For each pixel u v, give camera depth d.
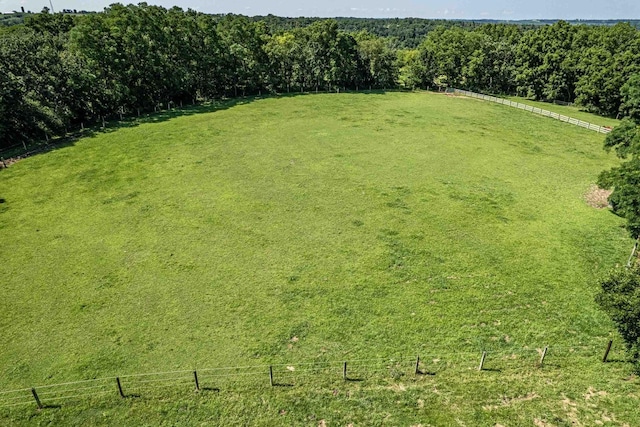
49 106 48.47
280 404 16.00
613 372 17.20
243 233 28.50
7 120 44.00
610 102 61.50
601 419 14.98
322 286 23.06
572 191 35.50
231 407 15.91
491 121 59.00
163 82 63.34
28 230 28.83
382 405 15.89
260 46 77.25
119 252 26.33
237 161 41.78
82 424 15.30
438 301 21.78
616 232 28.56
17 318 20.73
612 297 16.03
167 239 27.77
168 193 34.53
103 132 51.22
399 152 44.88
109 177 37.72
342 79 83.12
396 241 27.52
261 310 21.25
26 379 17.30
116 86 55.38
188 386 16.88
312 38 81.06
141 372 17.59
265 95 78.00
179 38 66.56
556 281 23.33
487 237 28.00
